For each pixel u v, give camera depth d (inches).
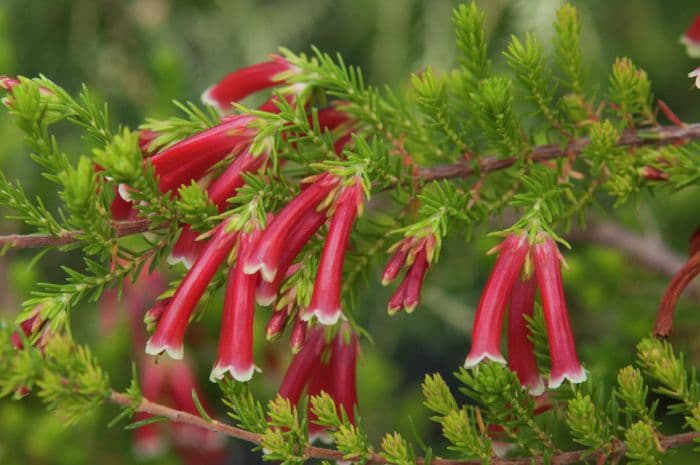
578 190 19.0
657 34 44.3
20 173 33.4
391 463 17.5
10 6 41.4
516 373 17.4
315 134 18.1
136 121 41.9
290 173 18.3
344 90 18.8
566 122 18.9
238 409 17.5
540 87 18.8
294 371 18.0
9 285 32.4
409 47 40.6
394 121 19.1
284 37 45.4
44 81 17.9
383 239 18.9
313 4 45.5
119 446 31.6
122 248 17.7
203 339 28.7
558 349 17.1
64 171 17.1
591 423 17.5
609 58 40.9
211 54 44.1
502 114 18.3
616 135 18.6
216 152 17.6
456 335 47.1
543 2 34.3
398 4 40.8
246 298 17.1
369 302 43.0
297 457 17.4
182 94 31.0
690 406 17.7
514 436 17.7
